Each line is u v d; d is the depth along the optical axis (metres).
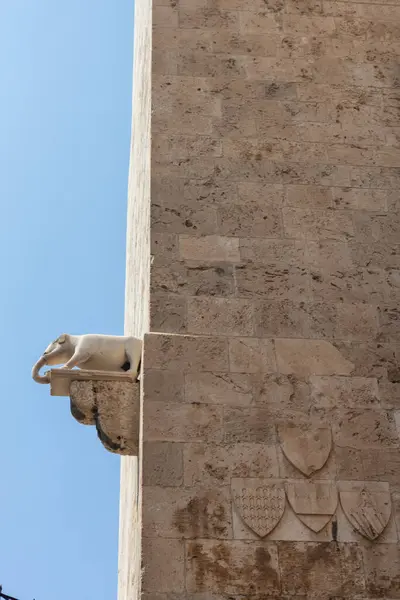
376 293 11.90
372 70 13.73
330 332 11.52
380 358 11.39
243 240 12.03
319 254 12.09
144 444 10.36
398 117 13.38
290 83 13.41
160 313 11.37
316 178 12.67
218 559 9.78
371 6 14.34
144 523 9.89
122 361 11.66
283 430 10.68
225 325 11.38
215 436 10.52
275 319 11.52
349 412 10.92
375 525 10.19
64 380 11.25
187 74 13.25
